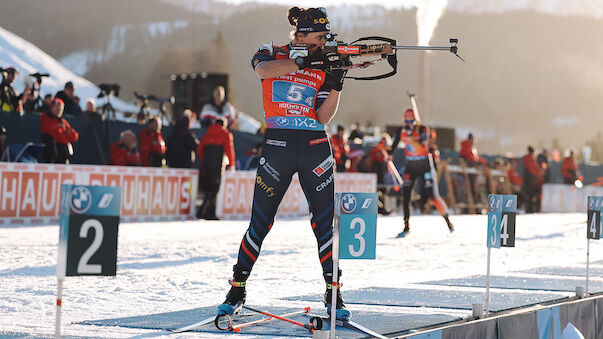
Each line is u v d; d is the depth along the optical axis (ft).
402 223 84.58
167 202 78.84
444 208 68.03
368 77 22.56
